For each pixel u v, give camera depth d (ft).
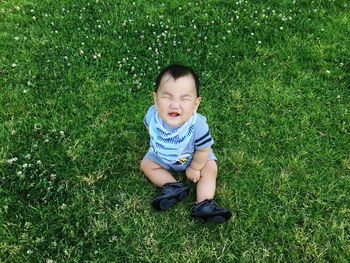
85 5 5.33
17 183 3.55
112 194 3.58
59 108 4.17
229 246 3.29
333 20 5.30
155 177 3.55
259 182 3.69
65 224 3.32
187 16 5.27
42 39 4.83
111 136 3.94
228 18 5.25
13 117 4.04
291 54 4.83
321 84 4.56
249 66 4.67
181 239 3.31
